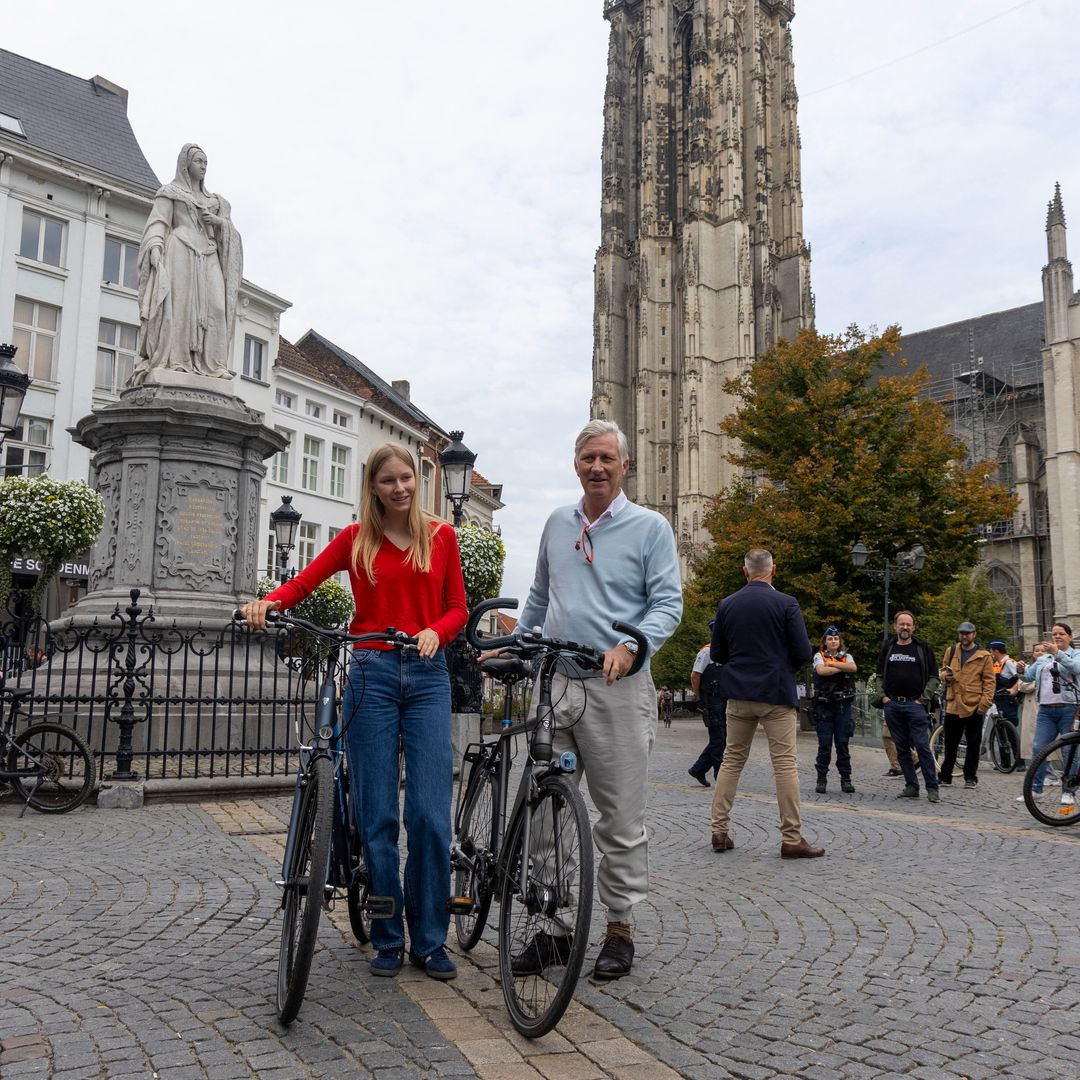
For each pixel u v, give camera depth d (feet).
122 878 19.53
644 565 14.83
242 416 43.37
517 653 13.44
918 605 107.45
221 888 18.75
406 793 14.06
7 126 107.24
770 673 23.86
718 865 22.62
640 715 14.35
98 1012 12.26
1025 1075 10.80
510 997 12.28
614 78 268.62
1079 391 190.19
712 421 242.58
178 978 13.64
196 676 37.88
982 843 25.93
